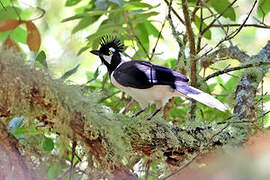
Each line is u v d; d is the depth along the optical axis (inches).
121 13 391.2
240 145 307.6
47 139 319.3
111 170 275.4
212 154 303.7
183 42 385.1
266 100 387.2
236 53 401.4
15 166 268.2
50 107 256.1
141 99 356.5
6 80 248.1
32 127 302.0
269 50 393.4
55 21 544.1
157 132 293.4
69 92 256.7
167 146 295.6
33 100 255.0
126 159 286.2
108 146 268.5
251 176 221.0
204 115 420.8
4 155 269.0
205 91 373.4
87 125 259.8
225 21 492.7
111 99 428.1
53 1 542.0
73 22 546.3
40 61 274.5
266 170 220.4
